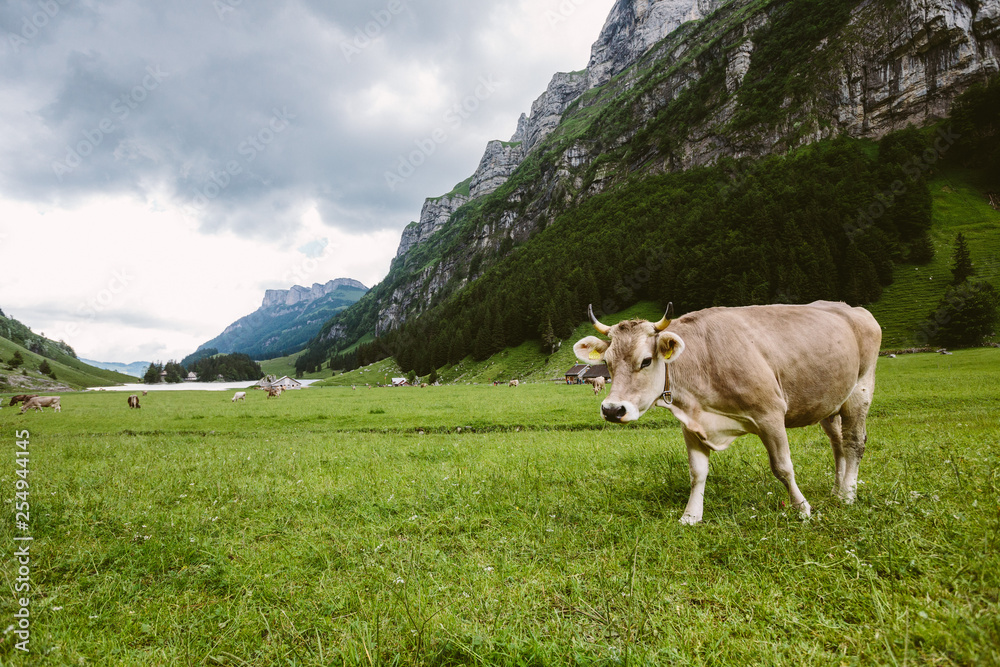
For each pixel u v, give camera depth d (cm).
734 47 16750
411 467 802
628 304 9912
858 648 235
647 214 13925
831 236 8169
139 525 501
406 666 244
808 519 430
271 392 5491
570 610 300
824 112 13062
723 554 372
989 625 238
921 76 11769
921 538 343
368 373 13025
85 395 6281
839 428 562
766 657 234
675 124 17675
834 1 14862
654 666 227
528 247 17512
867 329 571
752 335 493
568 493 581
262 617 296
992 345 5272
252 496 623
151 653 269
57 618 312
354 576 362
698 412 490
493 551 400
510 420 1827
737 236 9294
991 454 618
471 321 11712
